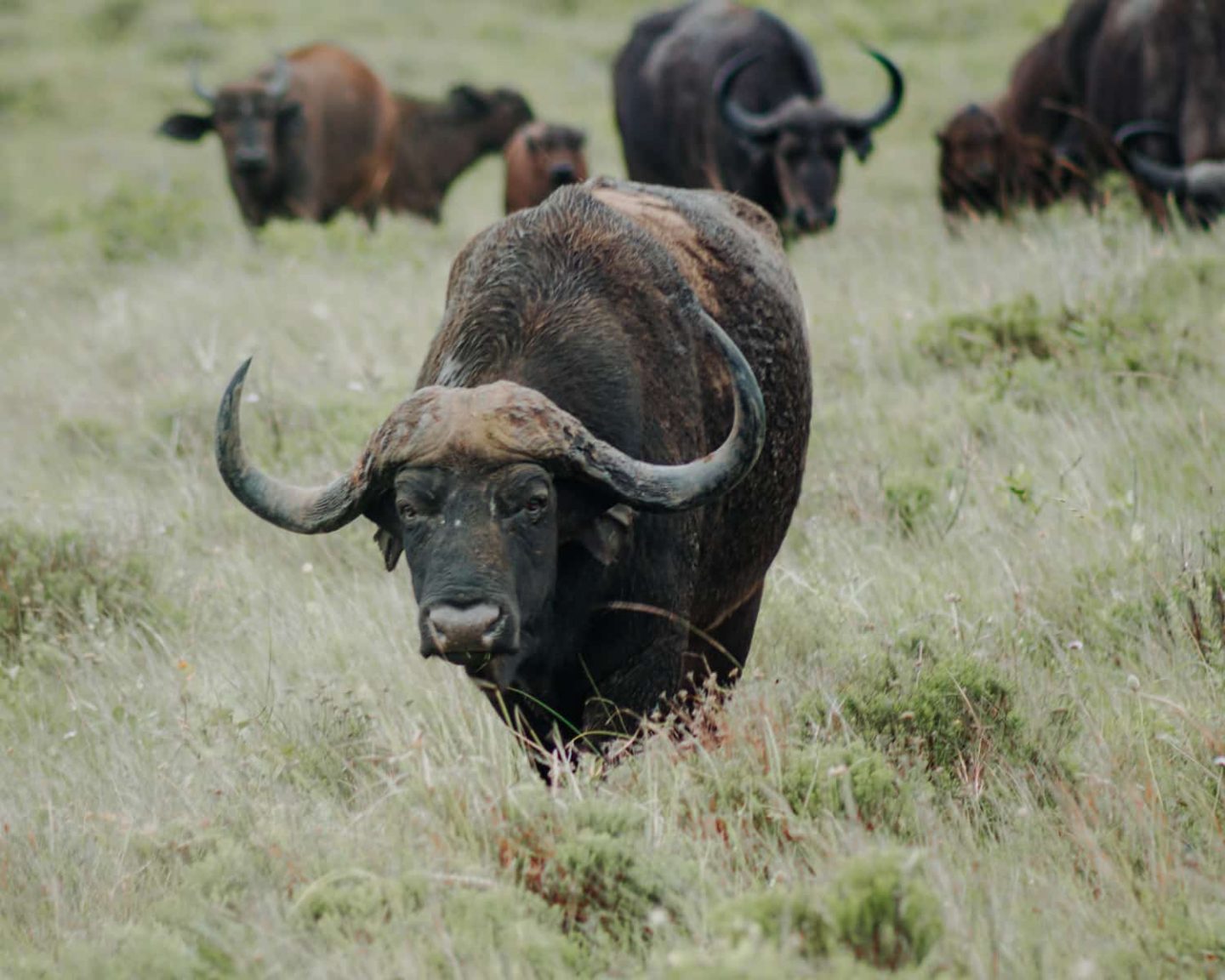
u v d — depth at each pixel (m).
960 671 19.70
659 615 19.06
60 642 25.75
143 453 34.81
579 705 19.55
